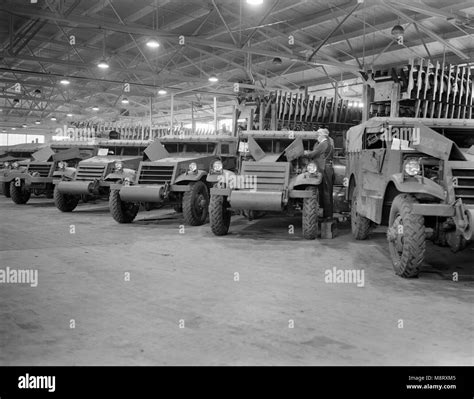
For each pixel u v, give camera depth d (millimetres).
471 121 6059
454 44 14578
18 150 14562
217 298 4242
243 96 11539
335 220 7961
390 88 7184
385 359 2984
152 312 3846
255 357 3002
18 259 5746
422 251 4770
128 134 15258
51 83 23344
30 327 3488
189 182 8672
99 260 5738
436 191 4793
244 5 13188
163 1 13117
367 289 4566
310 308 3975
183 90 19047
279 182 7340
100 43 17719
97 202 13461
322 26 14461
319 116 11594
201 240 7184
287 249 6531
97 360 2945
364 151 6605
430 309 3969
